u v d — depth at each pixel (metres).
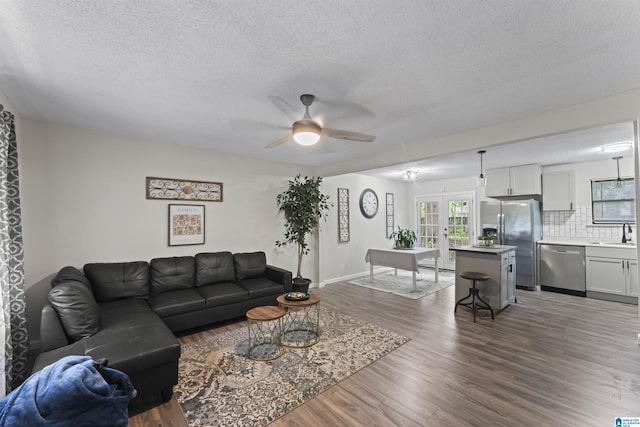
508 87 2.25
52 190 3.02
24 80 2.12
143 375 1.97
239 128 3.23
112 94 2.36
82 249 3.19
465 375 2.33
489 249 4.01
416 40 1.66
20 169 2.83
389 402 2.01
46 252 2.98
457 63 1.91
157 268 3.46
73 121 3.00
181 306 3.10
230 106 2.60
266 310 2.84
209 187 4.18
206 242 4.13
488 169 5.70
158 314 2.95
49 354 1.93
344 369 2.44
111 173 3.38
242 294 3.54
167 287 3.46
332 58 1.85
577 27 1.55
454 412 1.90
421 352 2.74
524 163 5.12
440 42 1.68
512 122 2.95
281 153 4.44
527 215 5.16
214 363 2.56
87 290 2.39
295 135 2.34
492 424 1.78
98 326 2.30
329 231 5.79
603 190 4.88
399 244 5.71
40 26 1.51
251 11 1.42
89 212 3.24
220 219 4.28
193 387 2.20
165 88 2.26
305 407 1.97
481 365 2.49
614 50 1.76
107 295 3.05
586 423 1.78
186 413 1.91
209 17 1.46
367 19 1.48
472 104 2.57
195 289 3.58
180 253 3.89
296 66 1.94
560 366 2.46
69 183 3.12
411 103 2.53
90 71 2.00
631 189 4.63
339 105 2.57
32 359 2.68
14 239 2.32
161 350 2.02
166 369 2.05
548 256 5.02
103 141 3.33
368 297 4.70
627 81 2.16
